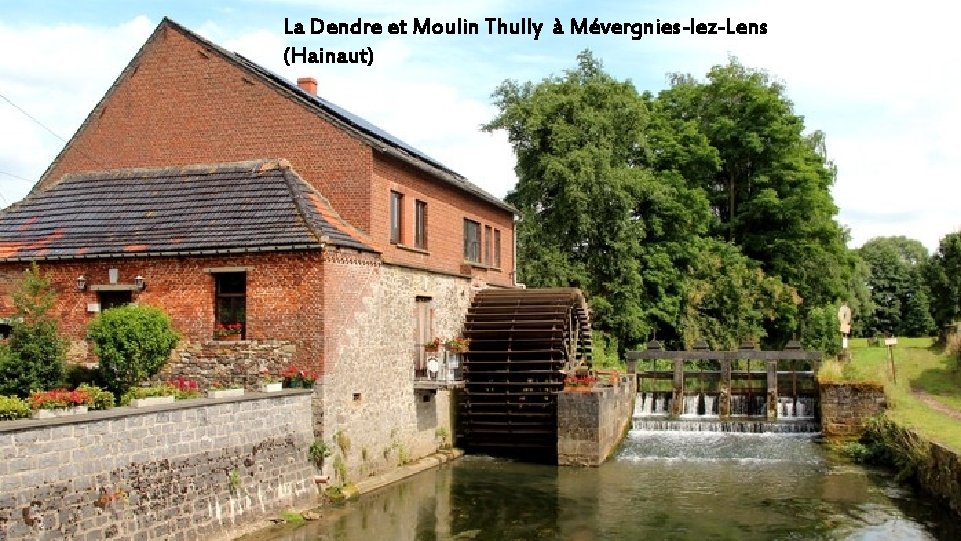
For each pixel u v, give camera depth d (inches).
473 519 661.3
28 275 662.5
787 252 1902.1
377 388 781.9
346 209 800.9
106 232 752.3
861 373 1119.6
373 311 775.1
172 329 694.5
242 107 839.7
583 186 1592.0
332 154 807.7
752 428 1139.9
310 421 671.8
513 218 1305.4
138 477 482.6
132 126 875.4
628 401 1179.3
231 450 569.9
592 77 1722.4
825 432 1064.2
